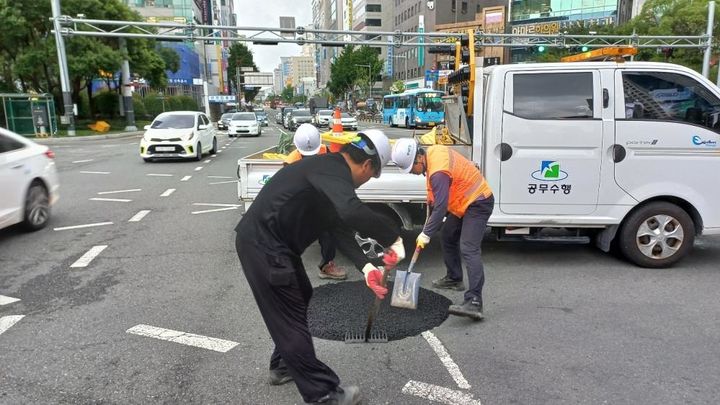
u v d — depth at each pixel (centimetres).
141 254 628
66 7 2967
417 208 562
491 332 411
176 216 844
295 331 282
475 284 430
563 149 541
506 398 319
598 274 546
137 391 327
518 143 541
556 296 486
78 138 2775
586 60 627
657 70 532
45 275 548
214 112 8756
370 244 518
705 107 538
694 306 460
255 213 278
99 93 4431
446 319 436
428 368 355
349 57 8688
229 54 11775
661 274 545
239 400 318
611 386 331
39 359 368
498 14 7012
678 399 316
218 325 424
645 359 366
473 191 432
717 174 543
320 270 540
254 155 686
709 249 639
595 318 436
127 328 418
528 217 554
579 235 600
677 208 549
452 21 8100
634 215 552
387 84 10050
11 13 2853
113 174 1352
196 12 7862
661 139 535
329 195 263
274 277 271
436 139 676
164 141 1608
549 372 349
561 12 7056
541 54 4719
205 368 356
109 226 773
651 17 4256
